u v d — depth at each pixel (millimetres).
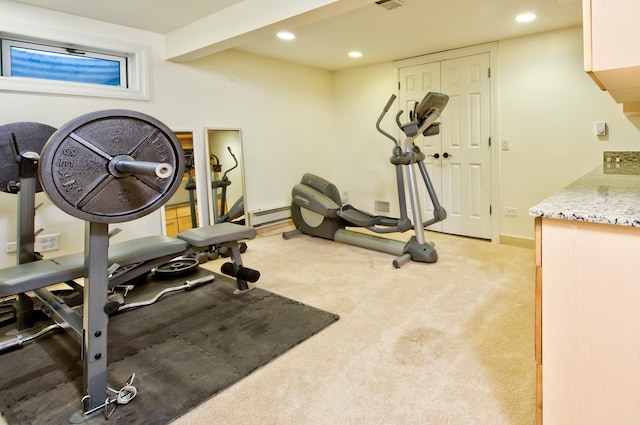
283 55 4410
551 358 1156
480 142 4078
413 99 4543
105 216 1527
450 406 1573
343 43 3889
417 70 4461
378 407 1584
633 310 1014
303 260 3592
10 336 2211
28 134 2385
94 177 1479
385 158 4949
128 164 1445
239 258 2838
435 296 2682
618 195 1408
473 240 4164
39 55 2973
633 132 3238
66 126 1397
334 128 5445
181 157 1701
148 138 1598
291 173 4918
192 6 2889
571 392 1136
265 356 1981
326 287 2908
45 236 3023
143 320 2428
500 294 2680
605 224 1021
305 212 4426
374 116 4977
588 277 1070
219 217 4094
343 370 1846
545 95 3615
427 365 1862
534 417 1483
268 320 2381
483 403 1582
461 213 4328
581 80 3420
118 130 1517
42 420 1558
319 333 2209
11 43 2836
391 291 2795
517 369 1804
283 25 2709
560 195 1445
